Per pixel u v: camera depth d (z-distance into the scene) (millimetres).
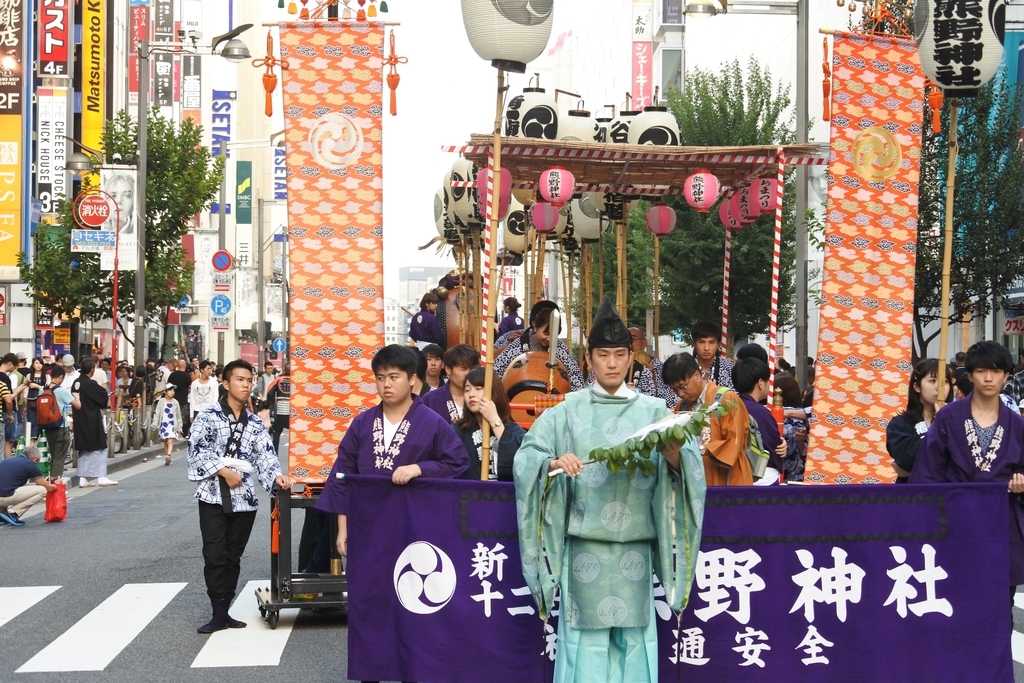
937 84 8672
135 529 14969
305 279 9102
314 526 10367
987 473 7387
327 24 9094
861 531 6512
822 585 6480
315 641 8820
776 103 28062
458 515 6512
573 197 13727
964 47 8414
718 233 24328
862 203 9258
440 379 12000
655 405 5746
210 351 63688
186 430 33875
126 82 44219
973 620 6586
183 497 18750
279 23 9047
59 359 30156
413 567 6523
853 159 9234
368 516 6605
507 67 8289
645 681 5750
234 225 67500
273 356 73312
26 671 7961
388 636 6562
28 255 28656
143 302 29375
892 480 9258
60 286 29266
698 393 7891
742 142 27469
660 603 6391
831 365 9234
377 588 6578
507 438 7844
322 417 9156
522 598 6469
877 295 9273
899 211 9289
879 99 9250
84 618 9648
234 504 9078
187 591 10820
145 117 28906
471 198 14133
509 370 11117
